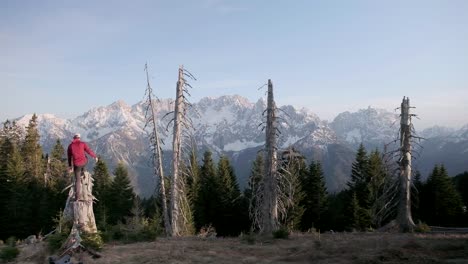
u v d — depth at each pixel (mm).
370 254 16797
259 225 26516
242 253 18859
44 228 55094
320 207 57625
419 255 16391
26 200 55406
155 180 30375
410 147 28156
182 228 29484
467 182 67375
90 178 19703
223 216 56875
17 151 59500
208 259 17031
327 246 19297
